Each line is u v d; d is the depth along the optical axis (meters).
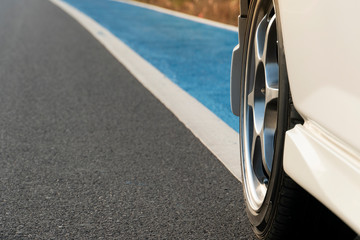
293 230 2.51
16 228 3.00
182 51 9.67
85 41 10.81
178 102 5.95
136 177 3.76
